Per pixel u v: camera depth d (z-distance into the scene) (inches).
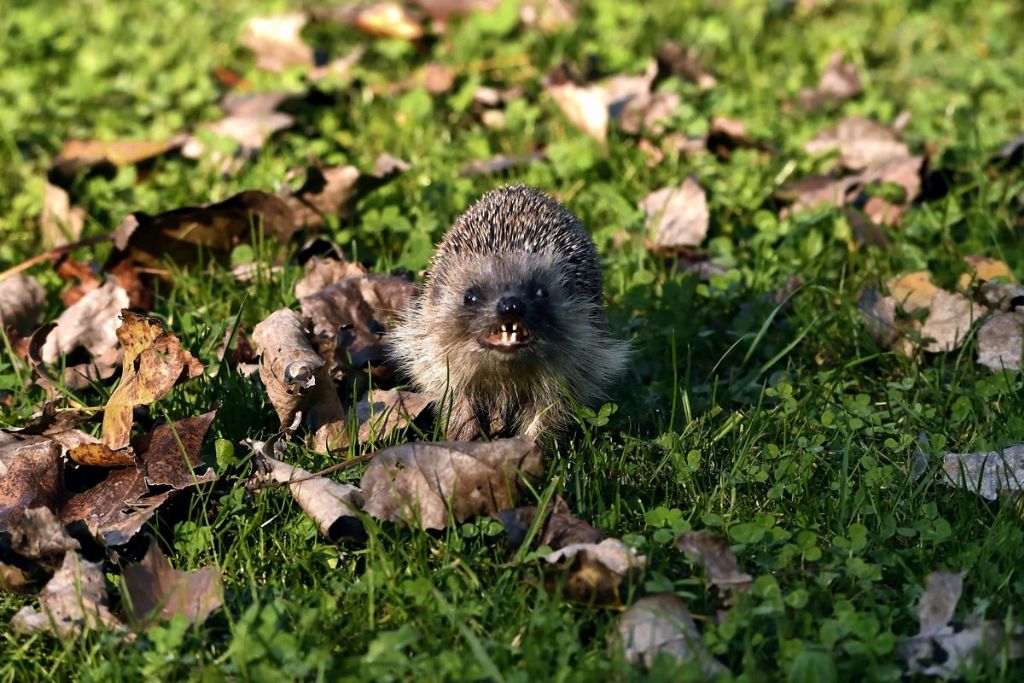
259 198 386.9
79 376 339.0
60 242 426.0
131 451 280.4
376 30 620.7
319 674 217.5
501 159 478.9
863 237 411.8
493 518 262.2
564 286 341.7
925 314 364.5
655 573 243.9
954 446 309.6
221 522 272.5
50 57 591.8
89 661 234.7
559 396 336.2
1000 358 327.0
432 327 338.3
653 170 470.0
